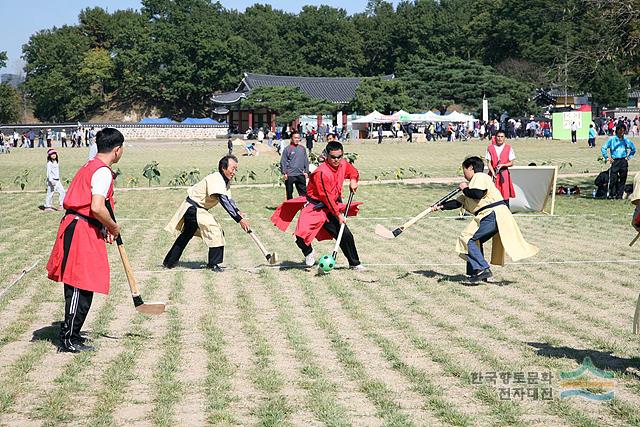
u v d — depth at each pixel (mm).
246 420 5445
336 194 10867
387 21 102250
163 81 98312
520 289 9680
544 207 17375
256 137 71625
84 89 100750
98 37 106625
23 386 6207
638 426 5227
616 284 9930
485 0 84438
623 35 21891
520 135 68625
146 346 7363
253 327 7988
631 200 6578
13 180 29500
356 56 101750
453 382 6223
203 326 8039
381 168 34469
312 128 66938
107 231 7348
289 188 17875
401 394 5949
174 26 97938
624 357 6836
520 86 72812
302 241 11047
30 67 100812
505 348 7145
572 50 23531
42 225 16484
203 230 11039
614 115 72250
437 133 69562
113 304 9070
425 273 10766
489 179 9867
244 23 104688
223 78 96625
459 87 73812
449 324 8000
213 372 6492
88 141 70625
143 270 11172
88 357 7012
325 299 9258
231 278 10586
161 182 27984
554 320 8125
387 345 7227
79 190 7113
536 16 71625
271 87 75812
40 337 7715
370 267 11234
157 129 79500
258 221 16828
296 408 5668
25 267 11453
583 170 30672
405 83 75500
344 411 5586
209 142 69812
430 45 99750
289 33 104188
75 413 5629
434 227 15445
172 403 5793
